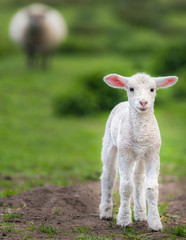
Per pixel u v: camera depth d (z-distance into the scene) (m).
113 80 6.34
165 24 48.22
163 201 8.01
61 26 34.53
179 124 17.38
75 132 17.14
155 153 5.97
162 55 24.41
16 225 6.21
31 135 16.58
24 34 32.22
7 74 29.84
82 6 57.12
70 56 38.69
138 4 56.12
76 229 6.10
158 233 5.86
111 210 6.67
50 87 26.08
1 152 13.71
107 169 6.61
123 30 46.44
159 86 6.22
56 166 11.72
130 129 5.95
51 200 7.44
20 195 7.76
